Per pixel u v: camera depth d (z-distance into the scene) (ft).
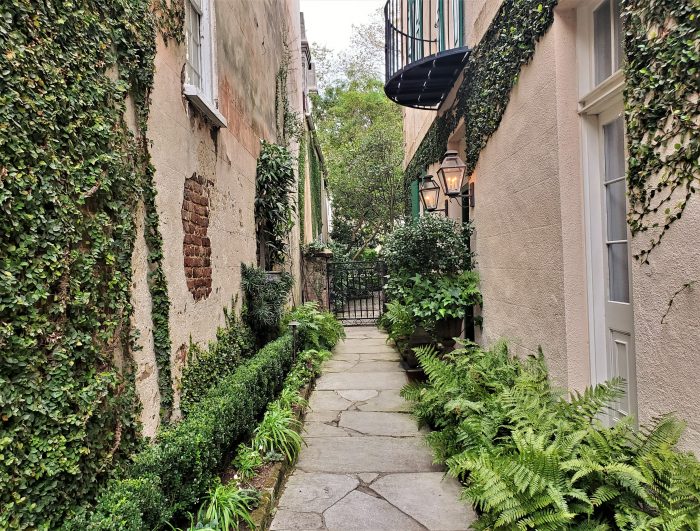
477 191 14.38
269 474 8.64
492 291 13.19
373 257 48.16
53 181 4.94
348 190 48.57
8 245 4.34
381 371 18.39
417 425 12.14
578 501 5.93
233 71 13.44
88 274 5.49
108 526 4.81
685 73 5.37
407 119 33.94
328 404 14.16
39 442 4.57
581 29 8.50
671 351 5.78
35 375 4.59
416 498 8.33
